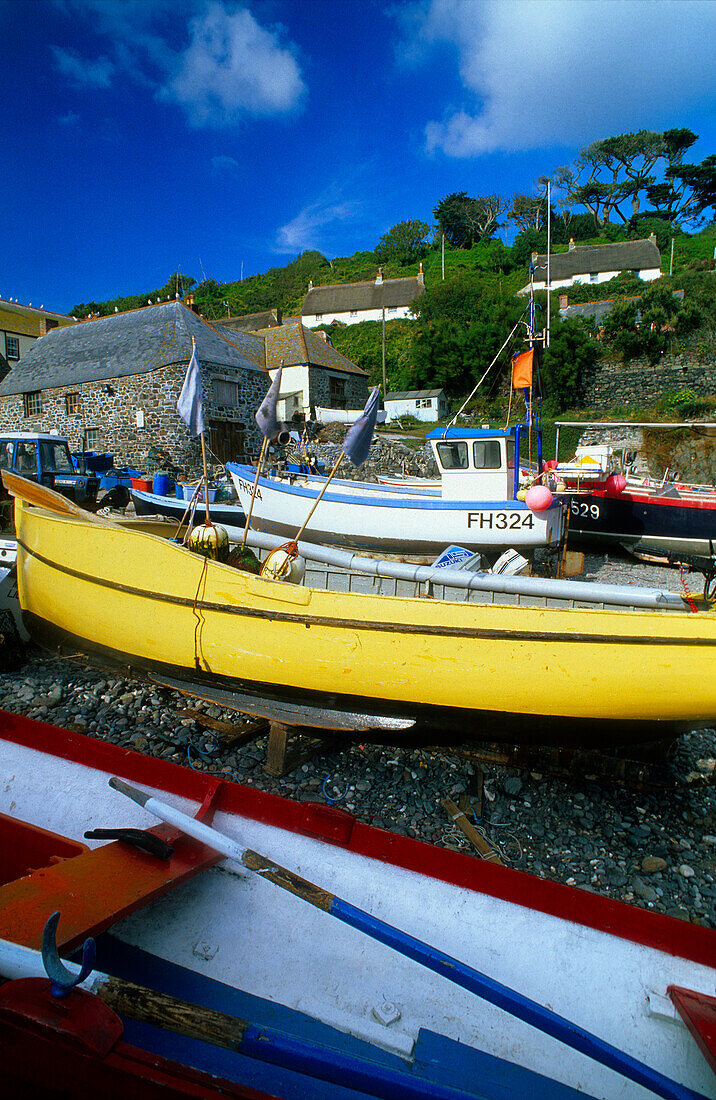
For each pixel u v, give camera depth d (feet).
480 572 17.21
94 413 67.97
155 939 7.65
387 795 13.00
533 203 209.26
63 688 17.08
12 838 9.69
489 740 13.10
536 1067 6.75
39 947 6.10
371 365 139.64
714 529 40.83
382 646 12.34
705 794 13.62
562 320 116.06
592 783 13.52
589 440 87.56
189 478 62.18
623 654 11.25
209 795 9.59
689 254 175.73
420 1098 5.57
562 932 7.93
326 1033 6.75
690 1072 6.61
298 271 229.66
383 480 57.31
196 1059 5.57
